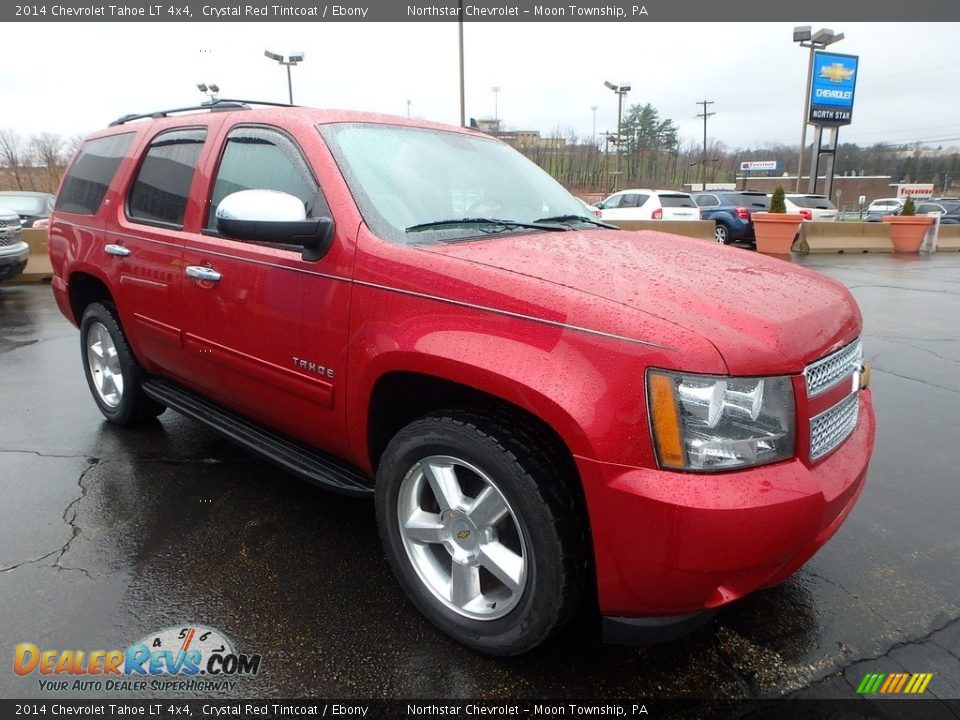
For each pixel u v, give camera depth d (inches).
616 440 72.6
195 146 131.3
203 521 123.9
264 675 86.4
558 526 78.5
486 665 88.6
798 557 80.7
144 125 151.3
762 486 72.2
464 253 91.8
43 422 174.4
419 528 93.4
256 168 115.6
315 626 95.6
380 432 100.2
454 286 85.7
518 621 83.9
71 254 164.6
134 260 139.5
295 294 104.1
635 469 72.3
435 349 84.4
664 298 78.9
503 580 85.1
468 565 89.0
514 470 79.7
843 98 1310.3
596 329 74.7
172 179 135.0
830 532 85.2
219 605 99.7
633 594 76.4
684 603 76.1
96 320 165.2
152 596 101.5
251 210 93.1
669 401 71.4
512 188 127.8
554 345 76.8
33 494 133.4
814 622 98.3
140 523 122.8
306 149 107.1
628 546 73.7
